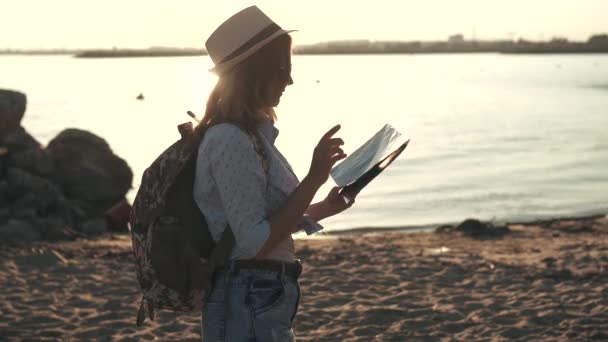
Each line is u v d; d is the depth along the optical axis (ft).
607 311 22.63
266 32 9.09
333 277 27.30
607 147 109.19
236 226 8.86
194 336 20.86
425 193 69.21
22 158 48.83
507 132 134.10
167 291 9.12
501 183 75.61
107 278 27.35
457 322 21.86
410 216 58.03
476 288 25.70
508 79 427.33
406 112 187.32
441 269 28.55
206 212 9.21
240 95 9.08
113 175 51.98
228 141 8.89
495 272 27.94
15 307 23.41
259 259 9.35
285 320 9.54
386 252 32.22
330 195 10.36
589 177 79.51
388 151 9.78
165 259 9.04
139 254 9.23
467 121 158.61
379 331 21.29
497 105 213.25
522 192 70.03
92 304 23.94
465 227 42.78
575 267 28.94
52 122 153.17
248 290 9.29
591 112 184.96
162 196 9.14
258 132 9.20
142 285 9.29
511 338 20.52
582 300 23.86
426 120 161.89
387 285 26.25
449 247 35.14
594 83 369.30
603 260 30.19
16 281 26.58
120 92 300.61
